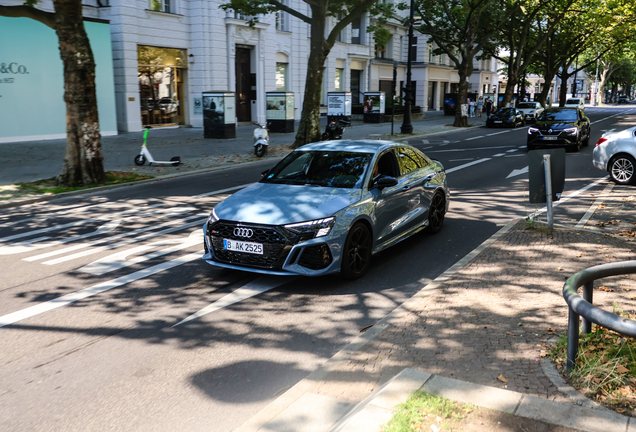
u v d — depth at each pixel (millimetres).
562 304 4938
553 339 4133
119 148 18578
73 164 12133
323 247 5551
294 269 5488
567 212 9289
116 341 4590
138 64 25031
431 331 4418
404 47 50406
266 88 31953
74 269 6547
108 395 3725
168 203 10555
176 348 4453
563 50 48250
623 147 11734
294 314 5133
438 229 8180
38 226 8789
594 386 3318
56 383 3893
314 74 18469
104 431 3311
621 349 3617
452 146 21156
